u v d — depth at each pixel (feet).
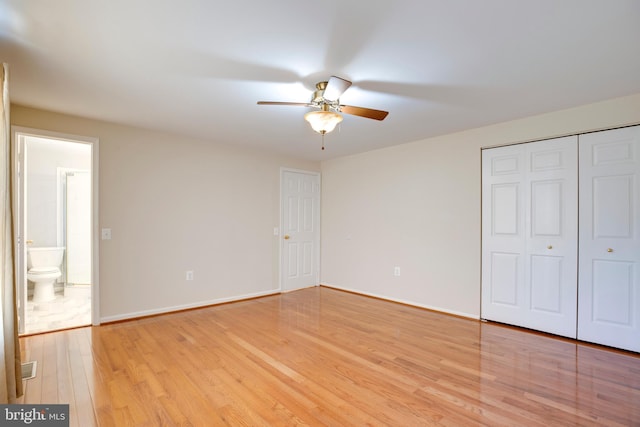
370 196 15.75
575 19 5.47
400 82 7.95
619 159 9.21
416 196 13.89
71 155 15.97
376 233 15.47
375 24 5.65
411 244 14.03
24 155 10.09
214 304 13.93
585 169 9.77
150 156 12.21
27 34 5.93
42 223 15.28
